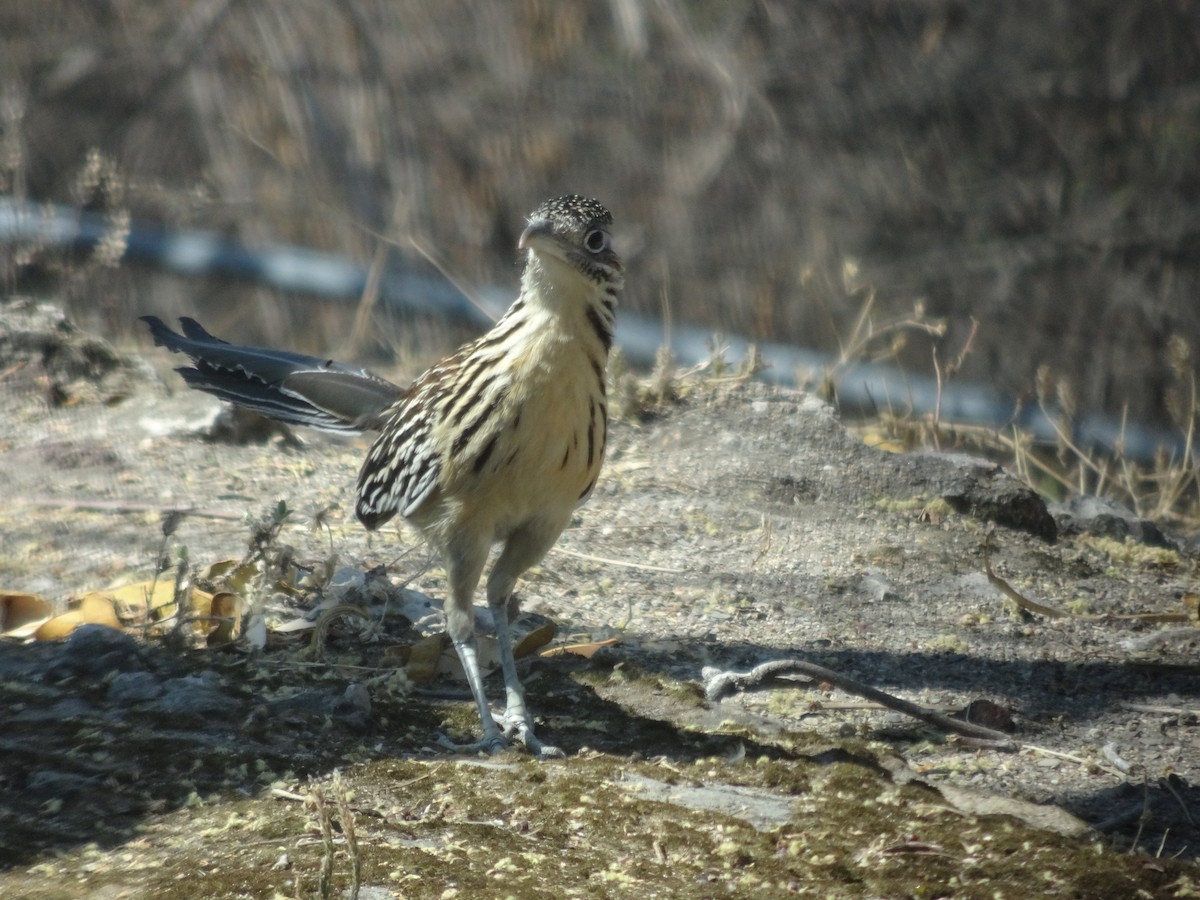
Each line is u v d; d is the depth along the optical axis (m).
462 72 25.62
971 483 12.13
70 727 7.42
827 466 12.33
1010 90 26.27
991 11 26.70
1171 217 25.55
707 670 8.84
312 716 7.75
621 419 12.99
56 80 26.25
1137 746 8.40
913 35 26.55
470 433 7.83
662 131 25.86
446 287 22.12
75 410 13.19
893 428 15.38
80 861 6.29
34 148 25.95
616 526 11.34
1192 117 25.98
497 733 7.80
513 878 6.21
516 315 7.89
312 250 24.36
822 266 24.36
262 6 25.66
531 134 25.41
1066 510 12.97
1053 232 25.70
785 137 26.08
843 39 26.55
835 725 8.45
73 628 8.84
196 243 21.88
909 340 24.17
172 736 7.40
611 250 7.88
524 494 7.96
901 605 10.37
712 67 25.83
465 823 6.73
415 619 9.34
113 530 10.78
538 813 6.86
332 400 10.48
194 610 8.93
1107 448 18.23
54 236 19.78
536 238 7.59
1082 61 26.48
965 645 9.73
